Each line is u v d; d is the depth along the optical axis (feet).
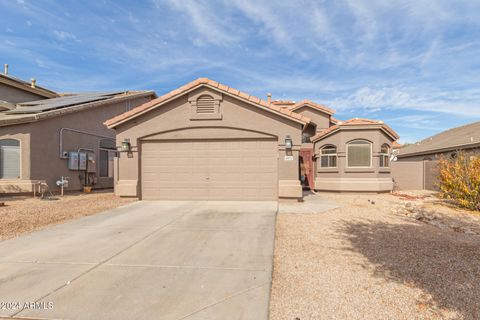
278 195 34.76
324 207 31.73
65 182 45.37
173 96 35.60
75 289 12.13
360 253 16.61
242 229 21.90
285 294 11.80
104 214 28.07
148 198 36.99
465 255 16.17
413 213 28.66
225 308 10.63
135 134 36.55
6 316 10.20
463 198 31.71
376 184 46.29
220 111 35.65
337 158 48.78
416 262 15.14
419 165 56.70
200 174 36.35
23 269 14.29
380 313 10.37
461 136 72.08
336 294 11.76
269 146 35.60
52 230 21.94
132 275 13.55
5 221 24.89
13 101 61.16
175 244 18.29
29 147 43.57
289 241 18.99
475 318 10.02
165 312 10.37
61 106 50.26
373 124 46.52
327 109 63.00
